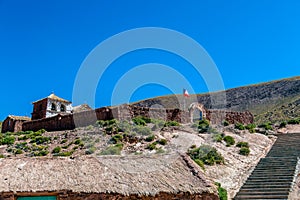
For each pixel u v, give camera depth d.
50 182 16.05
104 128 33.50
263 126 41.47
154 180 16.69
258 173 22.12
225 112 43.78
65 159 18.14
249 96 97.88
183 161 19.03
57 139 34.12
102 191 15.50
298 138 32.94
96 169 17.16
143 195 15.62
